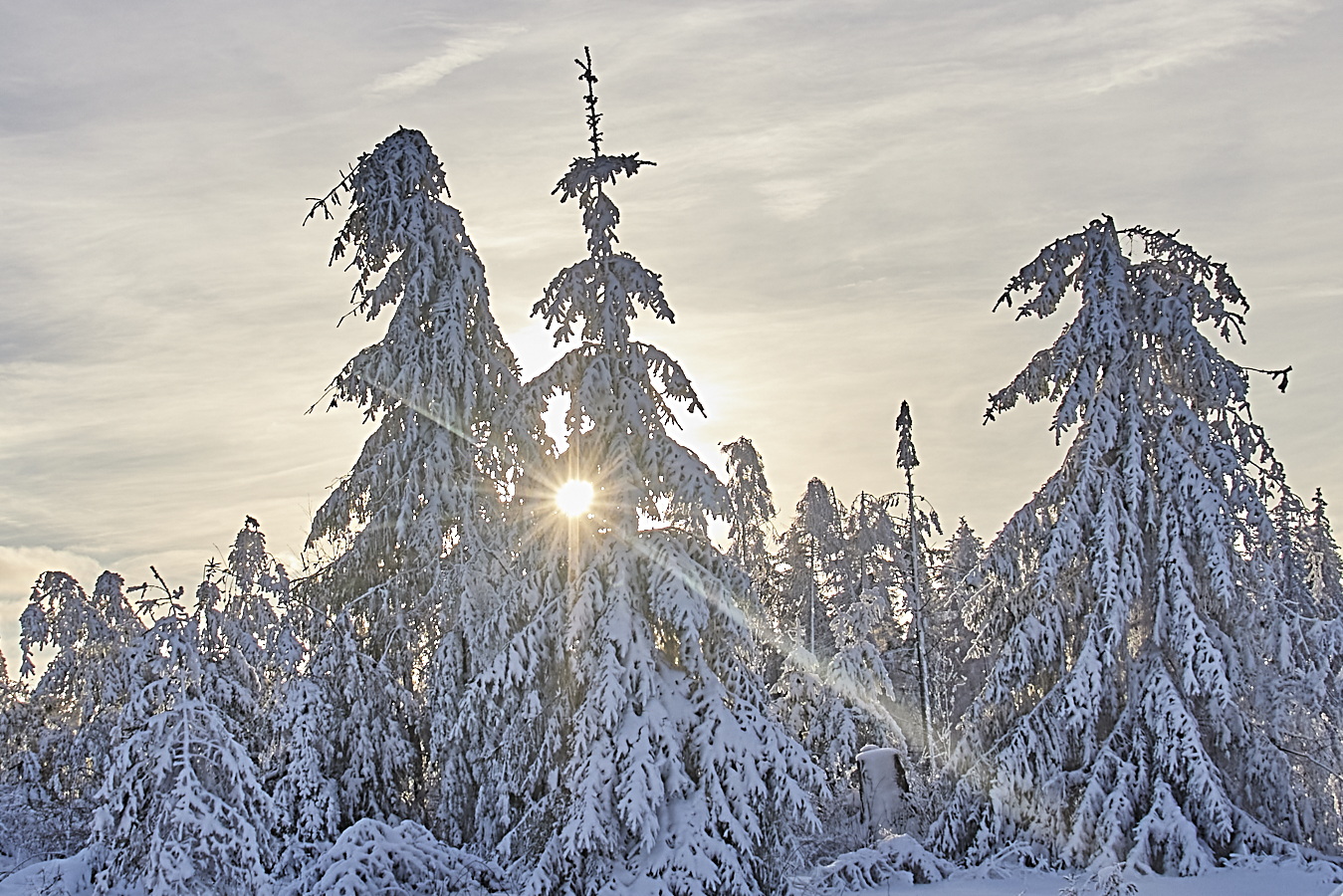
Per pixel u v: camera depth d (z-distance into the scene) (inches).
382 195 992.2
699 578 818.8
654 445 841.5
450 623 930.1
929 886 887.7
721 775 765.9
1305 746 943.7
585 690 821.2
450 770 883.4
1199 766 877.8
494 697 812.6
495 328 1019.9
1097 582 943.7
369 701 914.7
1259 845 866.1
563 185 895.7
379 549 984.3
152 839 720.3
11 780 1112.2
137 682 782.5
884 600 1432.1
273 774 880.3
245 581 987.9
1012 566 1012.5
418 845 754.2
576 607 801.6
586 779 745.6
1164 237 1009.5
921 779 1176.2
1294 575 1261.1
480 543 938.1
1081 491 969.5
